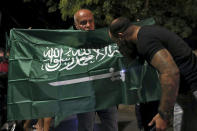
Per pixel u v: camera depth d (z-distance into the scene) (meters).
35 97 3.48
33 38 3.46
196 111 2.64
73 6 5.50
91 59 3.54
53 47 3.50
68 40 3.50
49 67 3.49
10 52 3.44
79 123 3.92
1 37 10.33
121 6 5.93
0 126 4.31
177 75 2.41
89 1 5.42
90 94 3.54
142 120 3.89
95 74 3.54
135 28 2.68
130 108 6.09
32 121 5.07
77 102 3.53
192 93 2.62
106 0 5.58
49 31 3.45
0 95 4.26
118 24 2.68
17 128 4.43
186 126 2.72
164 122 2.58
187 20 6.15
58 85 3.50
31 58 3.47
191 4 5.73
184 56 2.60
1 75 4.25
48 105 3.49
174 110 2.79
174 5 5.94
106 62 3.54
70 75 3.52
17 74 3.46
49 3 6.80
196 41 8.69
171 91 2.41
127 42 2.73
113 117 4.02
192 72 2.61
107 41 3.53
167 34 2.59
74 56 3.52
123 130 5.01
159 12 5.85
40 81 3.47
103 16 6.28
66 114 3.52
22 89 3.47
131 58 2.87
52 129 5.01
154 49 2.47
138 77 3.53
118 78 3.55
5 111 4.31
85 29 3.79
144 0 5.77
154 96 3.54
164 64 2.41
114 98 3.57
